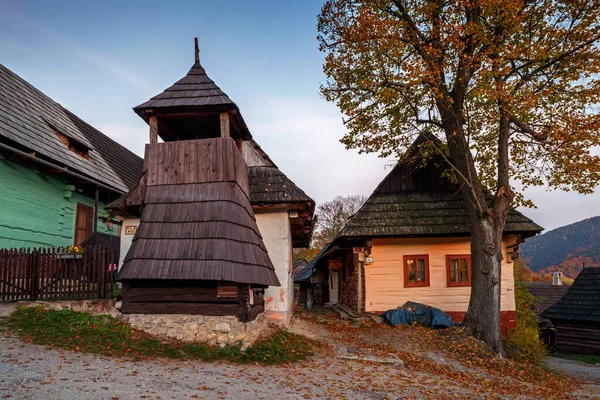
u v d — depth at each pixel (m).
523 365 10.48
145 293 8.45
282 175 12.72
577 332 21.52
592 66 10.58
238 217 9.20
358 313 13.80
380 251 14.02
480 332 10.98
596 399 8.63
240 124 11.08
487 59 10.74
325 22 12.18
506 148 11.88
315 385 6.81
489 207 11.72
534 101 10.33
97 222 14.78
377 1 11.97
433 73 10.94
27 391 5.01
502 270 13.70
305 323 13.29
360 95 12.59
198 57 11.55
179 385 5.93
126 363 6.74
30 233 12.04
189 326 8.23
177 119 11.74
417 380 7.97
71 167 13.05
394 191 14.94
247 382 6.48
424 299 13.68
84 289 8.76
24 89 14.95
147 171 9.73
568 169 11.56
